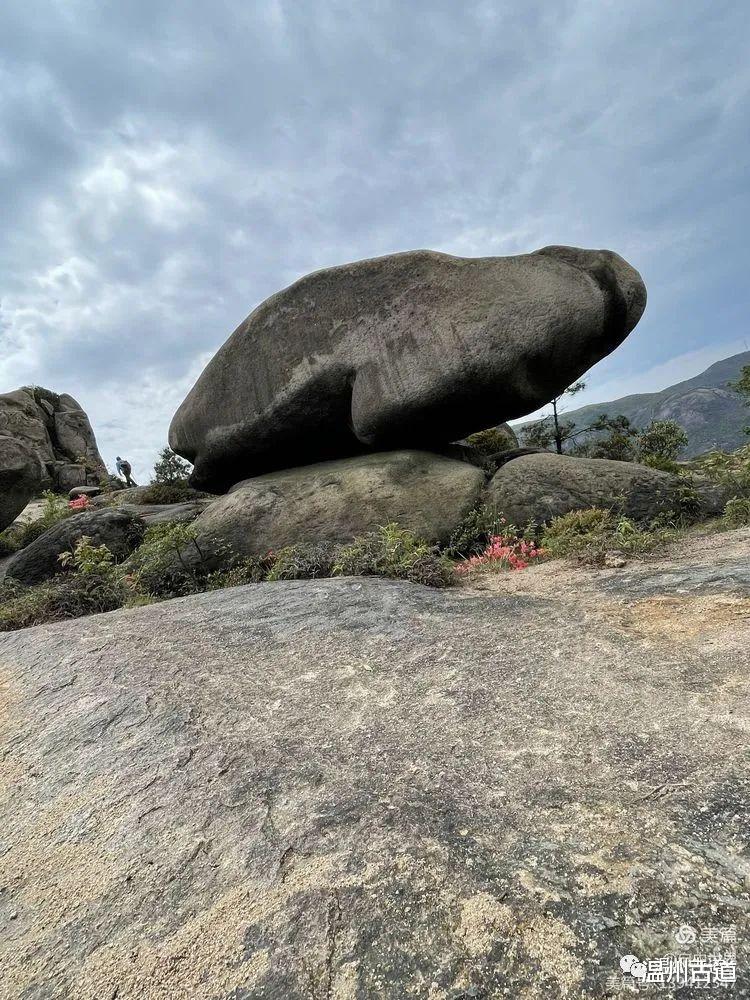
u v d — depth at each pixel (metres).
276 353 9.88
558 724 2.20
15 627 6.34
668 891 1.35
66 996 1.42
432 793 1.91
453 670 2.88
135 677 3.46
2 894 1.87
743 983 1.11
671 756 1.86
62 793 2.40
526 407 9.44
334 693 2.87
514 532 7.45
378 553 6.30
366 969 1.30
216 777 2.26
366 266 9.37
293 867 1.68
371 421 9.14
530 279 8.39
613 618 3.18
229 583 8.11
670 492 7.70
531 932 1.31
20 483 14.20
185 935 1.52
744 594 3.11
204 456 11.64
